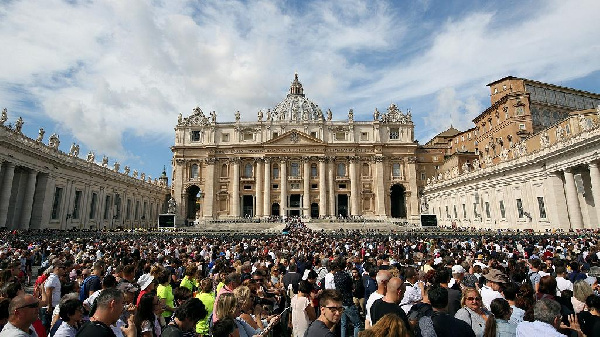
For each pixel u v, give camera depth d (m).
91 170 56.03
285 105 128.75
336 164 89.31
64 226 49.56
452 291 7.93
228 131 90.56
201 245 25.48
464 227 64.00
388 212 86.25
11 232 35.44
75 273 12.10
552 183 42.53
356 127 90.69
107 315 4.99
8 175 38.84
